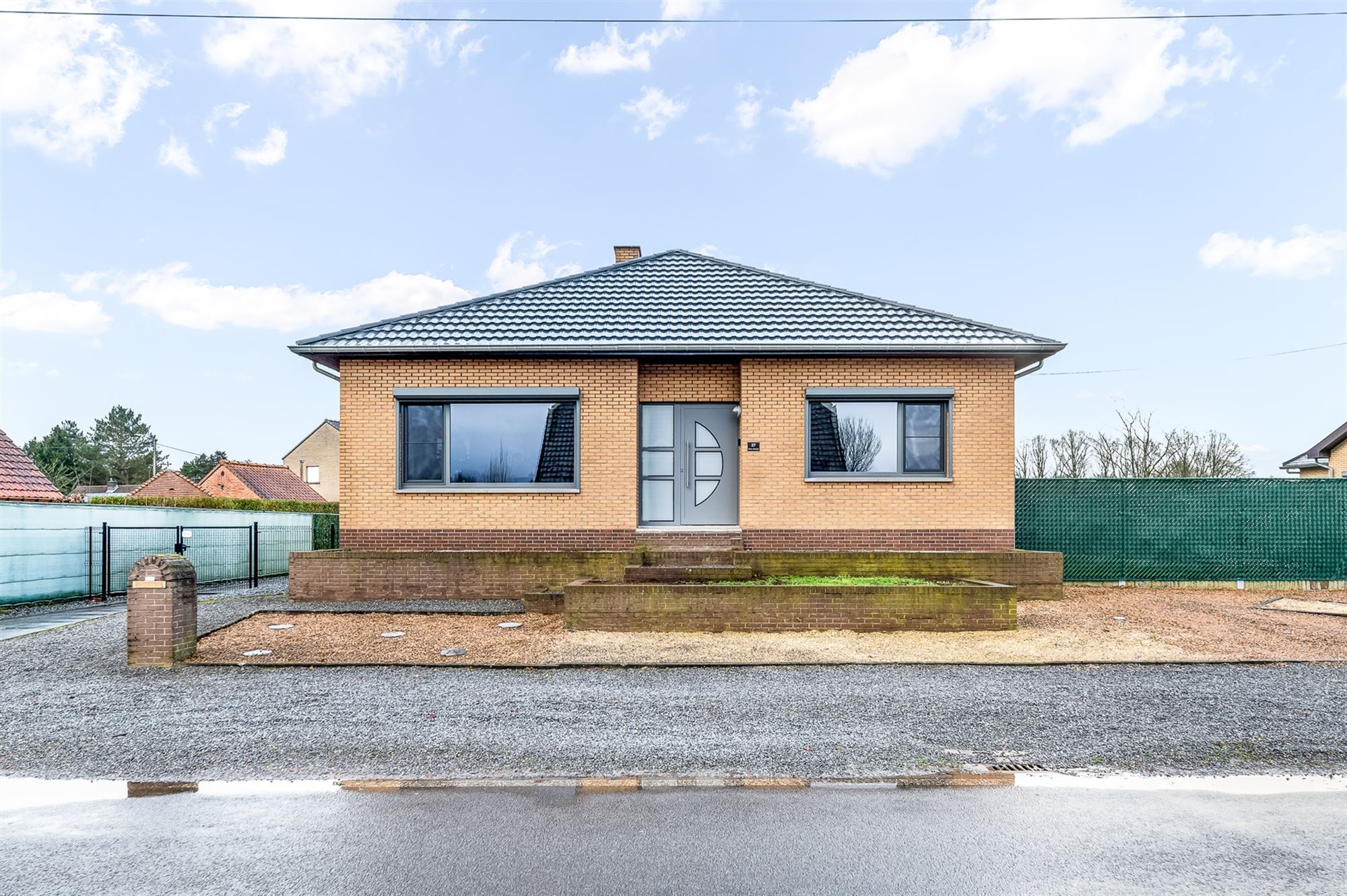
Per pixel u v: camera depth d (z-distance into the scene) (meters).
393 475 13.01
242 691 7.14
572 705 6.64
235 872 3.81
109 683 7.42
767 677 7.62
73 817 4.48
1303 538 14.29
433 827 4.32
